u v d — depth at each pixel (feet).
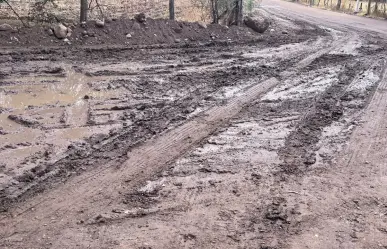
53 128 26.21
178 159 22.29
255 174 20.72
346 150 23.68
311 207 17.88
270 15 93.45
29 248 14.79
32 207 17.40
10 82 34.88
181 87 35.68
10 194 18.35
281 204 18.06
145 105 30.78
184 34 58.08
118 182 19.72
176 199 18.34
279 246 15.20
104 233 15.78
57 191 18.74
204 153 23.12
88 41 50.24
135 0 82.53
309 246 15.25
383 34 71.10
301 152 23.35
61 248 14.83
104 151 23.06
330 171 21.18
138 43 52.60
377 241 15.64
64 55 44.37
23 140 24.32
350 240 15.67
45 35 48.91
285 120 28.30
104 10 70.28
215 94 33.88
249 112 29.89
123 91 34.27
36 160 21.89
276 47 55.98
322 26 80.23
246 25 67.51
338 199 18.57
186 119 28.17
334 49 55.21
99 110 29.68
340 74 41.14
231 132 26.17
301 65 44.98
